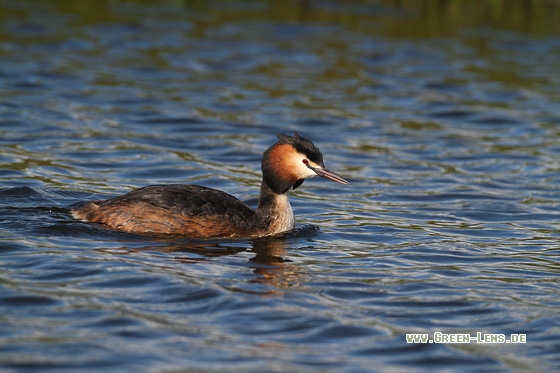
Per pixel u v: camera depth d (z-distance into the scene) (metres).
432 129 23.23
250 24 33.69
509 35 33.69
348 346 9.91
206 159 19.69
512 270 12.95
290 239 14.18
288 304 11.03
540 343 10.20
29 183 16.36
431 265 13.06
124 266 12.01
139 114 22.84
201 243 13.50
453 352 9.88
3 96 23.25
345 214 16.09
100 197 15.94
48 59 27.42
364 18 35.25
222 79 26.81
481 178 19.12
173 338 9.84
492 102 25.88
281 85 26.50
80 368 8.94
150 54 28.97
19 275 11.48
